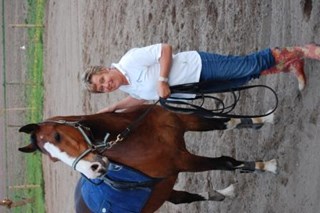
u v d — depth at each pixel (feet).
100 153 15.08
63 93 44.34
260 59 15.15
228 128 17.53
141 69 14.83
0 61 59.57
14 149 53.11
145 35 29.45
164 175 16.02
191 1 24.12
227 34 21.08
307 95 16.08
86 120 15.42
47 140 15.07
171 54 14.71
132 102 16.83
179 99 15.87
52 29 49.06
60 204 41.88
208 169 16.58
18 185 51.26
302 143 16.35
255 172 17.54
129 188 15.81
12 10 58.85
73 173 38.27
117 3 33.60
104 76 14.71
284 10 17.46
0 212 53.01
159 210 27.35
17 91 55.06
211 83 15.30
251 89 19.40
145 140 15.69
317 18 15.66
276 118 17.72
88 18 39.17
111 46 34.78
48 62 49.73
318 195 15.47
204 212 22.75
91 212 16.51
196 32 23.65
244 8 19.90
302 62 15.67
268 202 18.19
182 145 16.34
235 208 20.35
